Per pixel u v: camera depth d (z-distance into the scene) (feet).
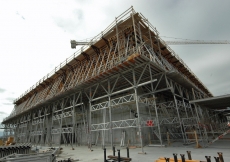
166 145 49.88
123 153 39.37
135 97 46.42
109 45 65.57
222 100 52.24
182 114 80.94
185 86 73.20
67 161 30.53
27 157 19.52
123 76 52.70
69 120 91.71
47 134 95.35
